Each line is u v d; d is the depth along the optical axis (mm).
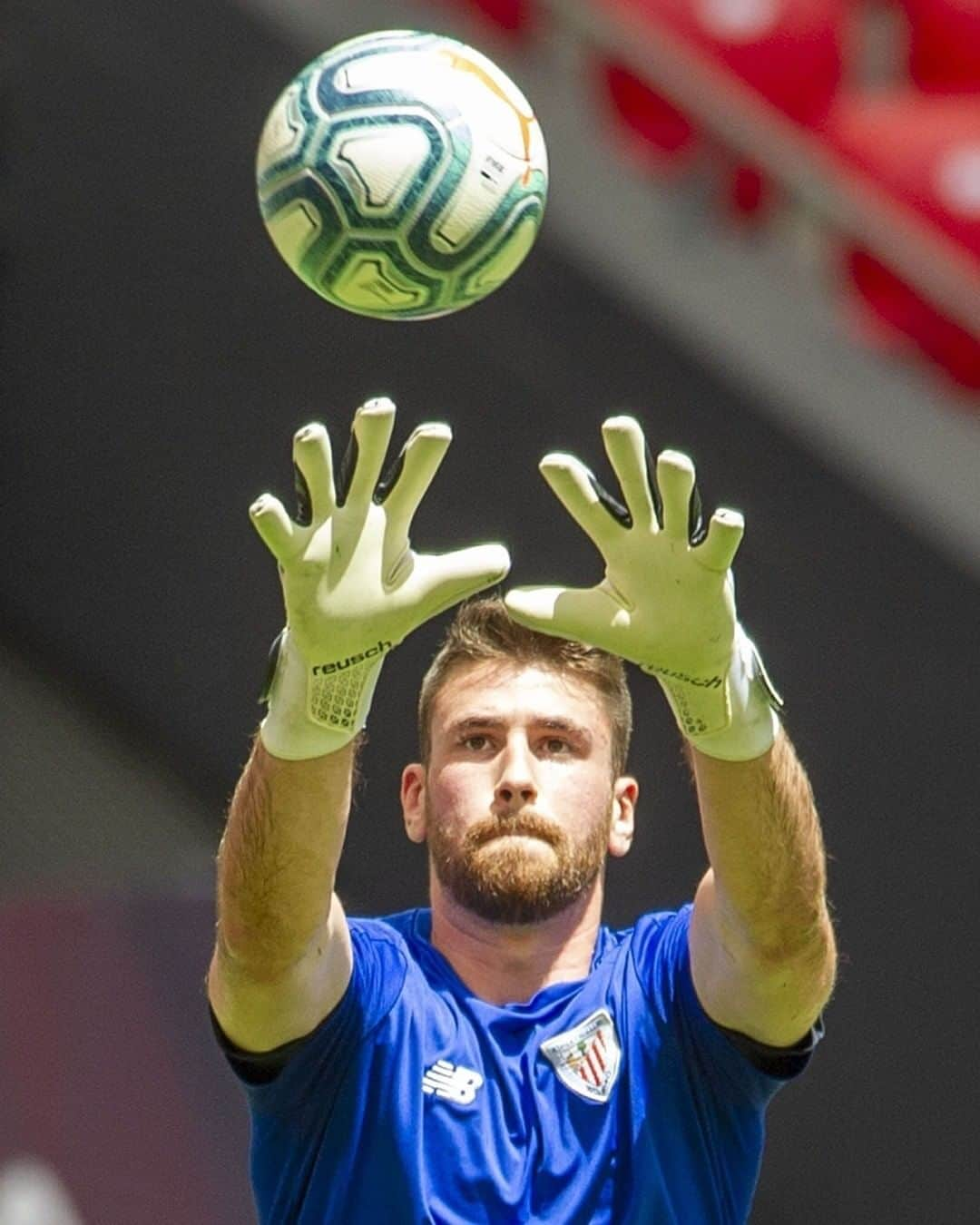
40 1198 20016
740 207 28297
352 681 13414
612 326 26734
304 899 13820
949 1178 24859
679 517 13141
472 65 13836
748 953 14375
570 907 15164
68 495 28141
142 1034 21016
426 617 13344
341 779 13711
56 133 28094
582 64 28734
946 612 25812
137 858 27391
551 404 26453
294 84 13820
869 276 28469
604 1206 14570
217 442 27281
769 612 26062
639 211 27734
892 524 26031
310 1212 14555
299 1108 14719
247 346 27188
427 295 13719
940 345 27984
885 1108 25000
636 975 15266
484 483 26312
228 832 13984
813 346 27266
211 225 27328
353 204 13359
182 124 27500
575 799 15055
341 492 13195
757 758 13820
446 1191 14453
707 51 29859
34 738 27984
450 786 15125
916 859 25344
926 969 25156
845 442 26453
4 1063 20406
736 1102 15086
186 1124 20828
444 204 13359
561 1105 14719
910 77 33188
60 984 20891
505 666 15227
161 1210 20391
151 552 27688
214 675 27375
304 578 13055
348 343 26734
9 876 27484
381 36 13953
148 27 27734
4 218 28391
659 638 13289
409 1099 14562
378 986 14820
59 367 28109
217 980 14406
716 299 27156
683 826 25203
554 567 26078
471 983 15188
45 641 28312
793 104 30219
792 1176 25109
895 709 25625
